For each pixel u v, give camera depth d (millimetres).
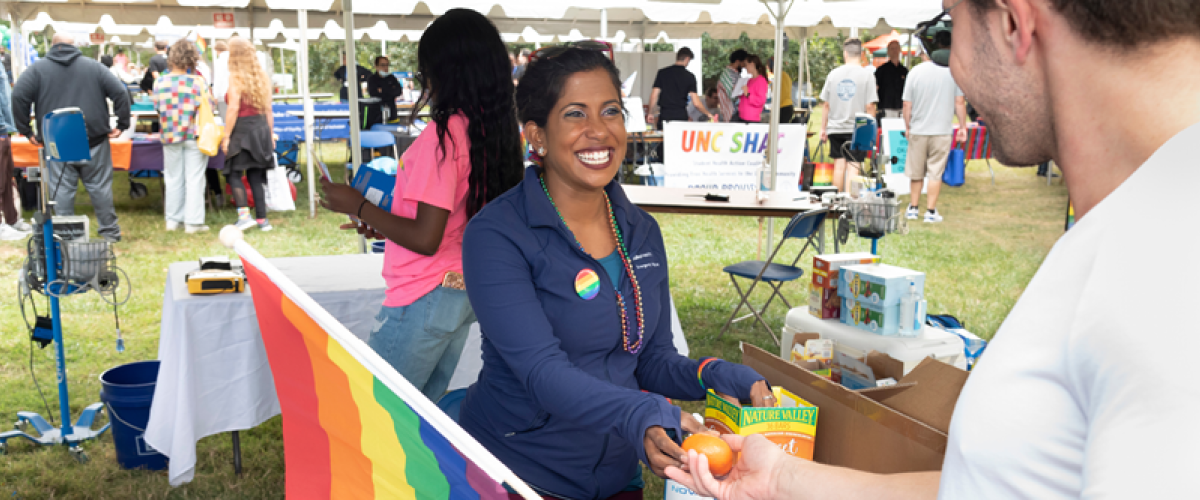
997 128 628
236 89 7711
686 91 11273
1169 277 439
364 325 3115
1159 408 410
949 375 1245
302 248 7336
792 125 7117
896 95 10609
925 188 11117
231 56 7688
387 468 1131
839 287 3285
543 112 1512
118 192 10227
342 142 15477
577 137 1487
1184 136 491
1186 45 505
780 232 8711
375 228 2363
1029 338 509
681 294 6348
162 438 2957
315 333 1176
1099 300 468
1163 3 491
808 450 1327
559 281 1511
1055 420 486
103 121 7113
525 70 1550
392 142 10344
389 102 11859
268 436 3760
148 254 7062
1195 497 382
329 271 3396
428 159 2279
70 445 3570
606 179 1519
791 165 7172
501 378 1596
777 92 6184
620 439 1625
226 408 3031
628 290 1589
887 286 3049
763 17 9211
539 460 1589
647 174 8422
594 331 1541
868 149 7242
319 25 11969
